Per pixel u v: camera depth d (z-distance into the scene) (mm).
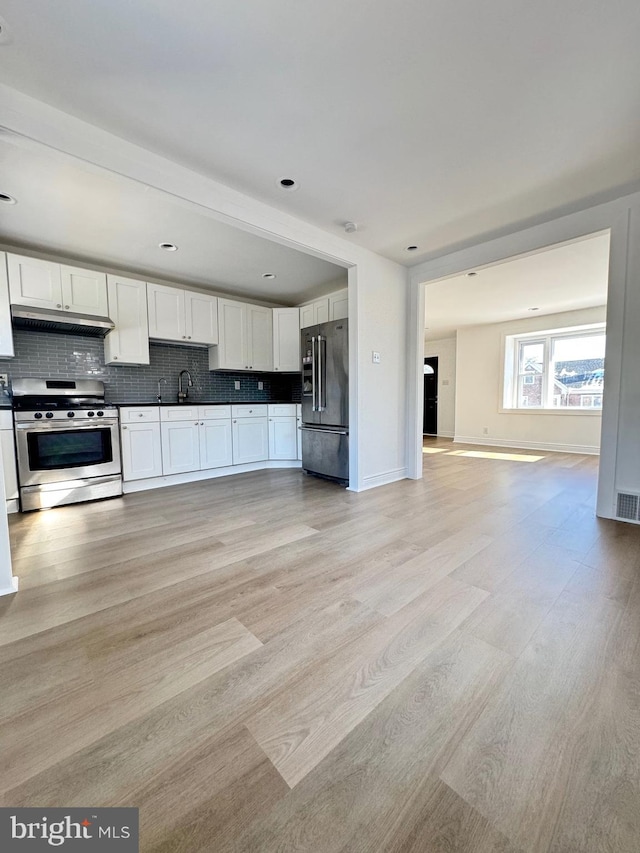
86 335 3822
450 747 1001
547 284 4551
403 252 3607
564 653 1361
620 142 2062
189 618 1597
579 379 6035
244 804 863
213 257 3660
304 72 1594
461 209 2771
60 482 3252
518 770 936
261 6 1321
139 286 3869
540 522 2744
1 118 1654
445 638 1451
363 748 1002
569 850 769
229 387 5094
